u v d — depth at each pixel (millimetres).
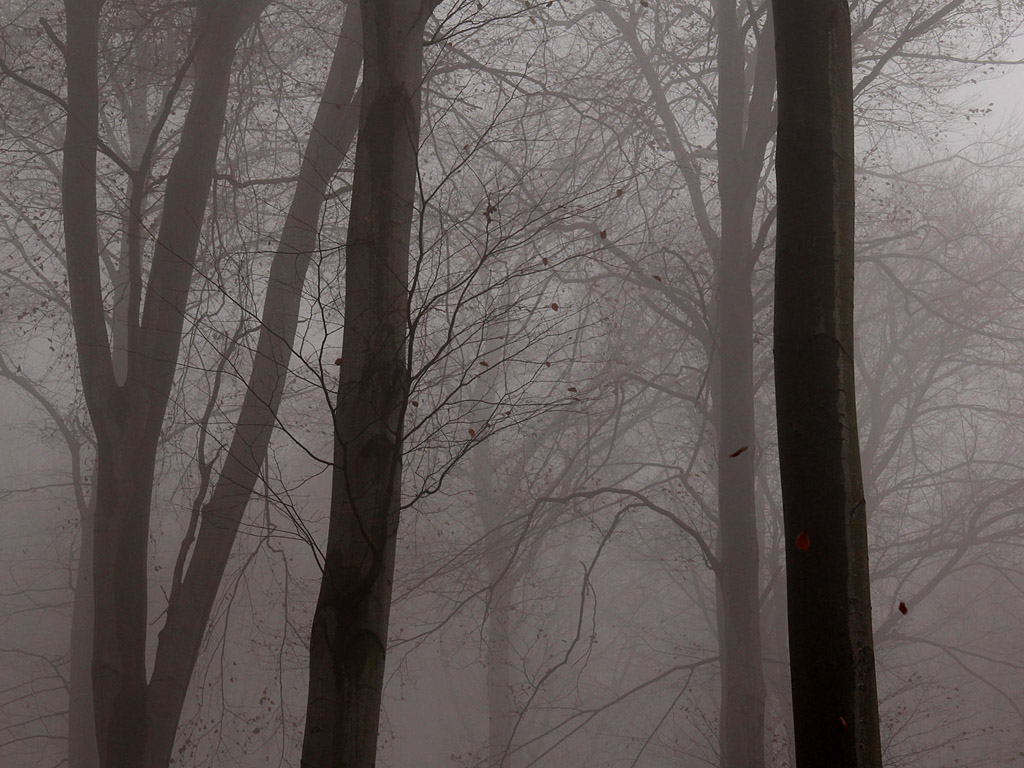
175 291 8578
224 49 9133
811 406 3492
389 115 5809
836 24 3951
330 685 4828
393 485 5109
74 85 8641
